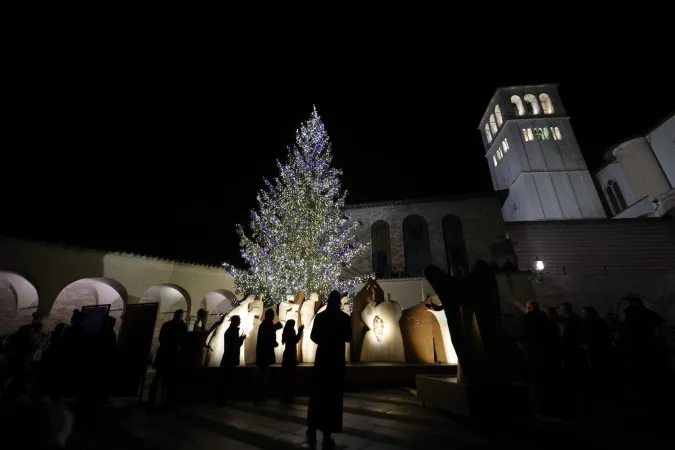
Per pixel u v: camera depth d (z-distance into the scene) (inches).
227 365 259.6
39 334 288.7
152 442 160.7
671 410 197.3
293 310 376.8
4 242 407.5
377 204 906.1
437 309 343.9
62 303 540.7
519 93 1317.7
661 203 761.0
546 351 200.1
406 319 365.1
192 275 625.3
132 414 222.1
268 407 238.7
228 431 177.8
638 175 908.6
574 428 165.2
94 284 571.8
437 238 848.3
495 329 194.9
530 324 210.4
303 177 673.6
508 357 191.3
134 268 540.4
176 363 255.8
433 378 216.1
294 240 625.0
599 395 244.5
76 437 167.2
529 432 159.8
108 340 253.9
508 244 743.7
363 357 354.6
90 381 193.0
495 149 1327.5
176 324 261.6
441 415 198.4
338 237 689.0
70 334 224.7
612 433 156.3
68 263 461.1
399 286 715.4
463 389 176.1
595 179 1157.1
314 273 607.5
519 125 1213.1
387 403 238.7
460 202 875.4
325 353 160.7
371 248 868.6
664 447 136.9
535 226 779.4
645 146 920.3
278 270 612.7
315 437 150.7
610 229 745.0
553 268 716.7
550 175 1087.6
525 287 670.5
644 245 717.9
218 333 328.5
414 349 348.2
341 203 717.3
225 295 701.9
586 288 681.6
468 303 201.9
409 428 172.7
